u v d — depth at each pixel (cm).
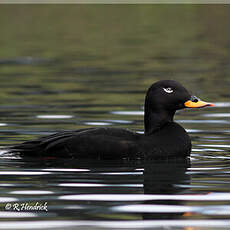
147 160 1127
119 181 977
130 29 3672
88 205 851
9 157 1138
